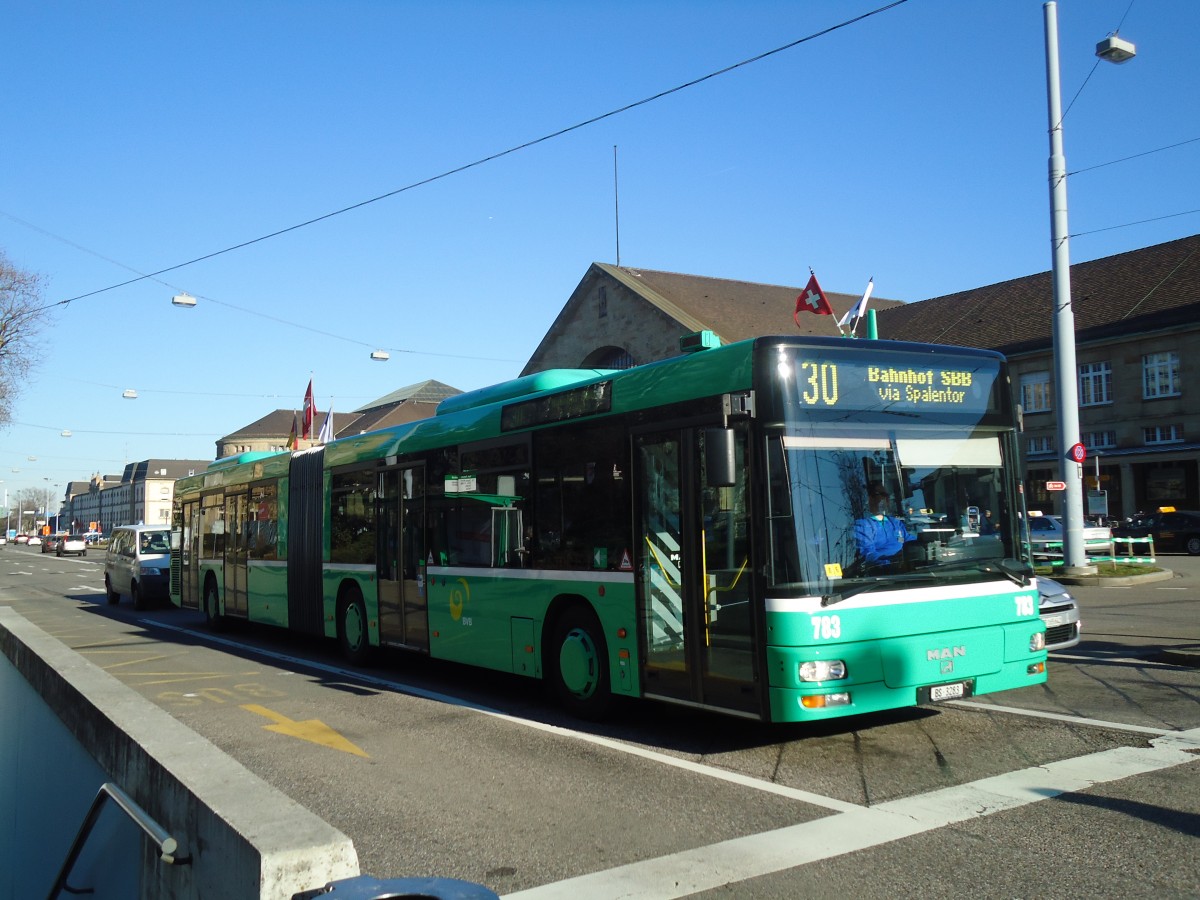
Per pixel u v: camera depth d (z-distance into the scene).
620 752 7.86
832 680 6.96
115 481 199.75
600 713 9.04
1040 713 8.61
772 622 7.02
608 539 8.79
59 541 83.44
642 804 6.38
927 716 8.73
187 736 4.61
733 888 4.87
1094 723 8.12
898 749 7.57
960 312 51.66
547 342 52.28
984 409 8.20
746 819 5.96
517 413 10.21
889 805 6.12
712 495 7.67
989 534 8.02
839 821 5.84
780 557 7.07
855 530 7.32
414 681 12.09
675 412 8.09
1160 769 6.64
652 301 46.03
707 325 46.12
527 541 9.90
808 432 7.33
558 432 9.55
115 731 4.99
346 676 12.64
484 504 10.68
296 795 6.90
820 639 6.97
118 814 4.71
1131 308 43.38
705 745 8.02
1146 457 42.12
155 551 25.25
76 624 20.94
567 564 9.31
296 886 2.97
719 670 7.50
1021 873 4.91
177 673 13.16
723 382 7.65
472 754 7.98
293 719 9.72
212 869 3.38
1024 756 7.17
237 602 17.91
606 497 8.85
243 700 10.91
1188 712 8.41
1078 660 11.36
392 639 12.52
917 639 7.35
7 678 10.05
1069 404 22.52
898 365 7.84
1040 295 48.66
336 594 14.11
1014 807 5.95
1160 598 18.61
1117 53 19.72
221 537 18.97
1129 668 10.67
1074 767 6.79
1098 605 17.59
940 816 5.84
